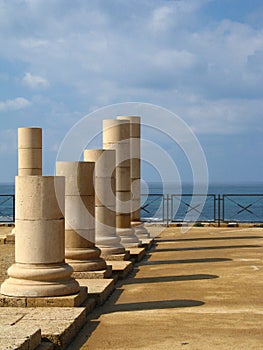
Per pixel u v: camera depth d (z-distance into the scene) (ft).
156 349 29.55
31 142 82.23
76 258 47.60
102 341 31.24
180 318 35.83
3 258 66.90
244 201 285.84
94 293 39.99
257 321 34.86
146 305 39.78
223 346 29.86
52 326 31.09
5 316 33.60
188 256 64.39
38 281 37.27
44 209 37.76
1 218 168.35
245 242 76.18
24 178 38.01
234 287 45.39
